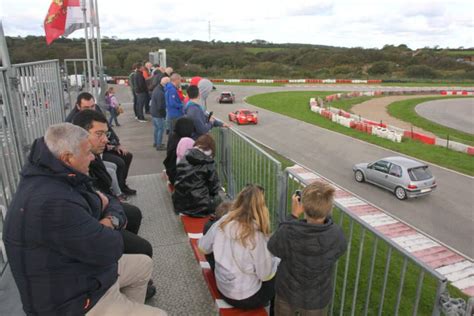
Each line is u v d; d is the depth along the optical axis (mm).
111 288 2215
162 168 7574
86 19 11062
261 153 4098
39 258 1842
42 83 5199
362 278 7031
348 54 89500
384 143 23578
